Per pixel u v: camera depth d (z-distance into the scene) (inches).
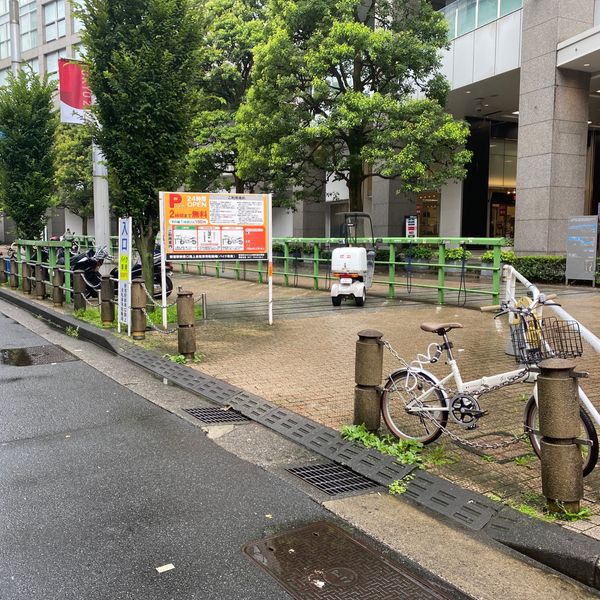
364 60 714.8
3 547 129.8
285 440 202.1
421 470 168.7
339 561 126.5
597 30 618.8
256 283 716.0
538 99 693.3
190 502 153.6
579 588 117.9
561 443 137.9
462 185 1037.8
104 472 172.2
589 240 615.8
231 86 927.7
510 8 738.8
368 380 193.2
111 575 119.6
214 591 114.9
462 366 283.4
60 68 470.9
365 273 518.0
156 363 305.1
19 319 476.1
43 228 727.7
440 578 120.7
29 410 232.4
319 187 917.2
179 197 375.2
